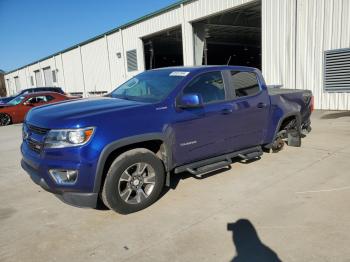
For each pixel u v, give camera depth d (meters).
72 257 3.22
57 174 3.77
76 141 3.67
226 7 15.30
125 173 4.00
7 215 4.23
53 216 4.15
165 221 3.88
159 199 4.53
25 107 15.72
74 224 3.91
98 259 3.17
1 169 6.57
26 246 3.45
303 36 12.67
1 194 5.05
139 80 5.45
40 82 42.19
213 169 4.84
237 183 5.04
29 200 4.74
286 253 3.14
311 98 7.27
